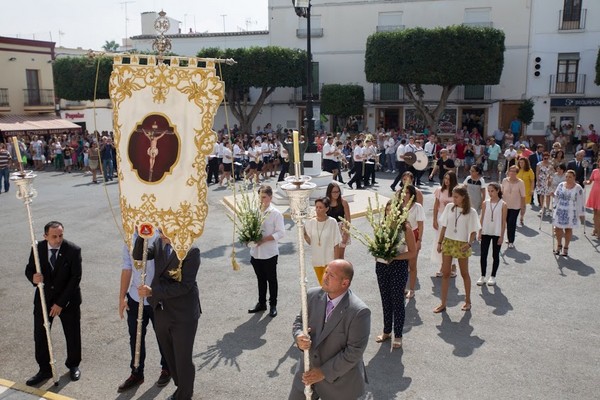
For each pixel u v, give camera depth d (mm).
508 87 34750
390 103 36750
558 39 33312
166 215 5086
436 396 5328
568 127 33500
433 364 6020
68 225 13969
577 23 32844
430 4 35469
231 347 6516
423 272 9477
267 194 7555
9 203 17547
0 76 34188
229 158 20094
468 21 34906
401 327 6398
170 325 5031
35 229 13562
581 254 10484
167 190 5094
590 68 33062
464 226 7363
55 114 37750
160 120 5078
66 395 5449
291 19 38344
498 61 31109
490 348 6406
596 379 5645
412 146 18781
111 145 23531
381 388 5496
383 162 25078
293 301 8062
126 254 5621
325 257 6969
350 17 37156
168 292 4910
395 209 6258
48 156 30234
